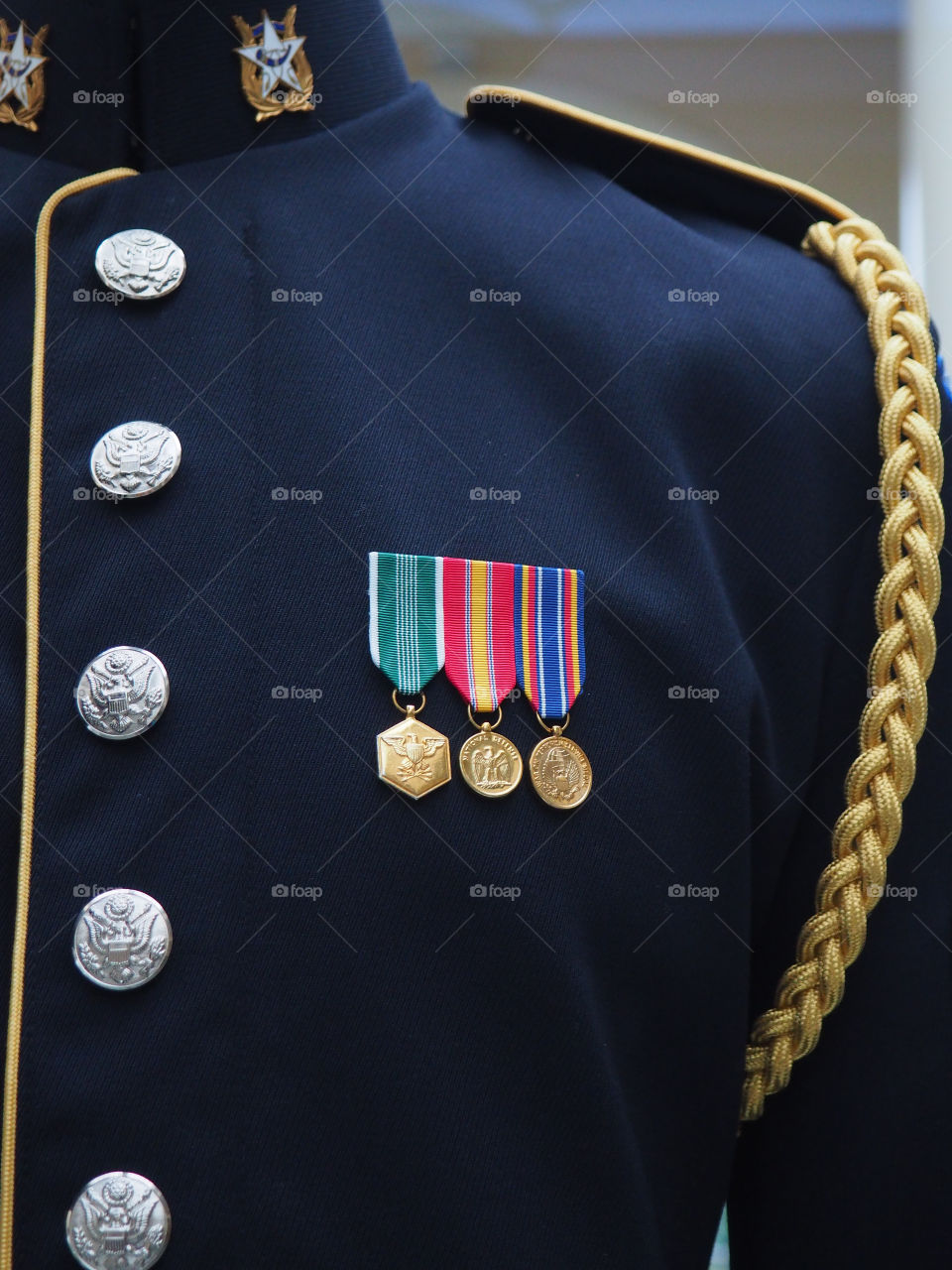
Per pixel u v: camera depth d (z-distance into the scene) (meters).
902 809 0.58
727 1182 0.57
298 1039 0.51
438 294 0.58
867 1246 0.57
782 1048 0.58
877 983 0.58
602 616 0.55
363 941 0.51
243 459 0.54
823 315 0.60
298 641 0.53
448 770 0.53
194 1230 0.49
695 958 0.55
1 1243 0.49
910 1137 0.56
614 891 0.54
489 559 0.54
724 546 0.57
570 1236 0.52
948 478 0.59
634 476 0.57
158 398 0.54
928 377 0.59
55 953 0.50
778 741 0.57
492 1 1.51
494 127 0.63
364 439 0.55
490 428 0.56
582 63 1.50
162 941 0.50
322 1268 0.50
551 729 0.54
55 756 0.51
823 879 0.58
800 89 1.44
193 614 0.52
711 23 1.48
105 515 0.53
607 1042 0.54
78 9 0.58
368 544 0.54
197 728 0.52
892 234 1.46
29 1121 0.49
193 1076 0.50
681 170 0.63
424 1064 0.51
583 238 0.60
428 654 0.53
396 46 0.63
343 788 0.52
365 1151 0.51
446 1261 0.51
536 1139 0.52
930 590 0.57
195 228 0.57
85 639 0.52
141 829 0.51
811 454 0.58
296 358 0.55
